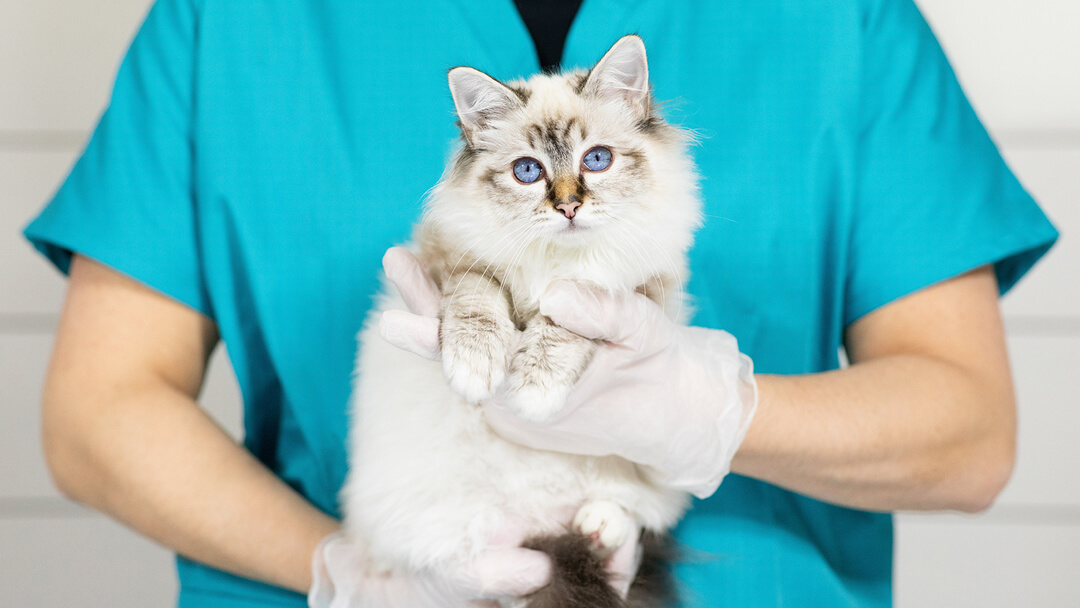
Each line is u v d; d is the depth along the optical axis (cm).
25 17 256
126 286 156
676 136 144
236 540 141
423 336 117
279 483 151
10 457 264
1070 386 257
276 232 164
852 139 162
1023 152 258
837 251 161
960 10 255
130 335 152
